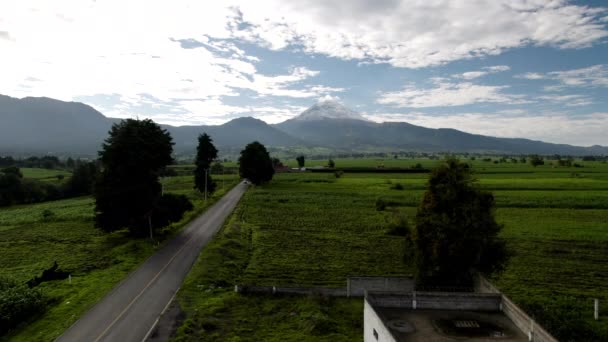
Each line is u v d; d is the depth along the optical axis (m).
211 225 65.50
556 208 81.00
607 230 60.75
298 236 57.75
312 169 184.38
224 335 27.47
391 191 108.31
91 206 93.19
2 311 29.11
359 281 34.56
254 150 123.06
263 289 35.34
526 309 31.16
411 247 34.88
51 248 53.88
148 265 43.59
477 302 24.30
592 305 33.47
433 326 22.11
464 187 31.48
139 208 54.72
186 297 33.81
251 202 90.12
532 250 50.41
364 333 25.66
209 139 97.88
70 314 30.92
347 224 66.50
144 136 56.38
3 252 52.09
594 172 160.00
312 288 35.06
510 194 96.88
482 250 32.03
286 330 28.59
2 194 108.25
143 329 28.42
